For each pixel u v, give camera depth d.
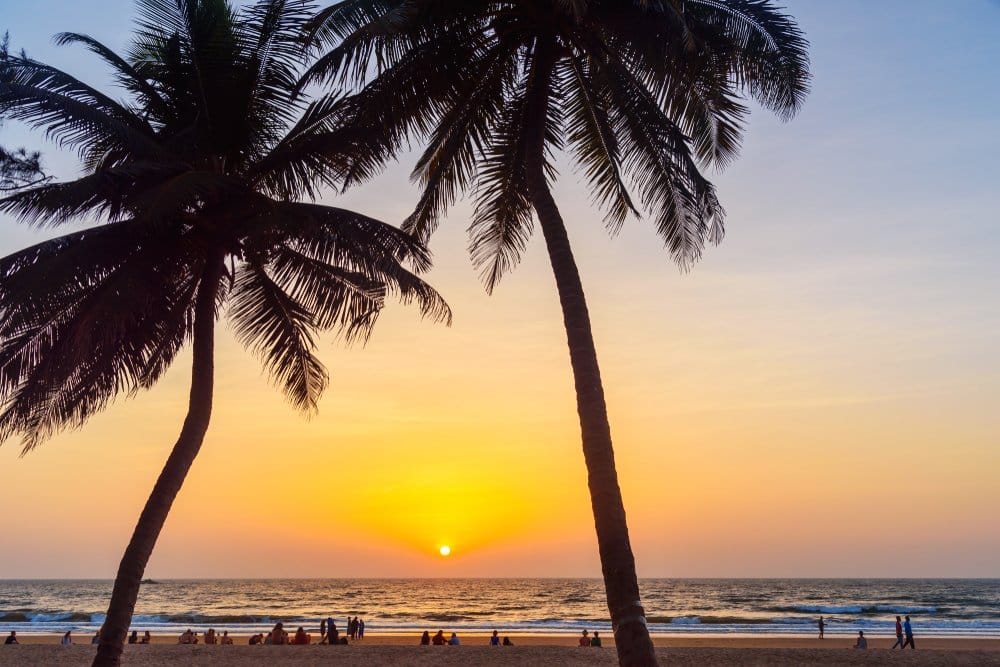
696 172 11.75
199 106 12.15
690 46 9.94
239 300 13.91
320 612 90.25
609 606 8.51
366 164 12.38
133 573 10.10
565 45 11.94
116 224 11.08
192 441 11.02
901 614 78.62
